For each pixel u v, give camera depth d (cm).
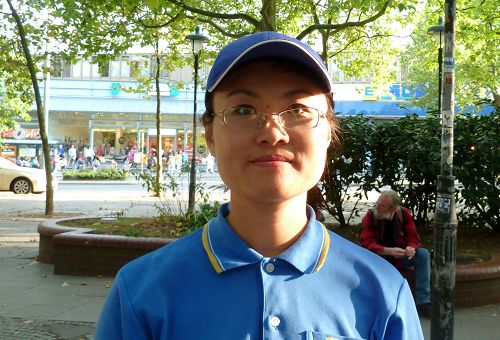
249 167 145
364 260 151
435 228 481
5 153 3612
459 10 1438
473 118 858
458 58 1762
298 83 147
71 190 2494
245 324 136
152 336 139
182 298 140
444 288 474
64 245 817
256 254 143
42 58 1514
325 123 153
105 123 4534
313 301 140
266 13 1019
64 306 645
